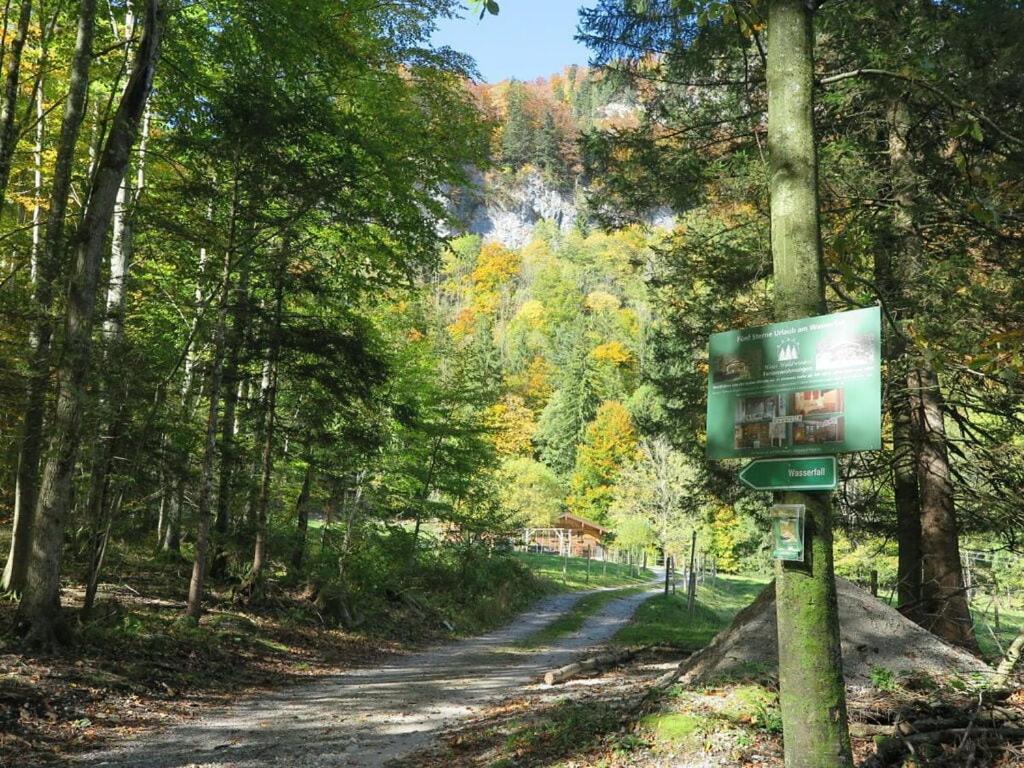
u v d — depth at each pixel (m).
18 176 17.44
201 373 15.92
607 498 64.88
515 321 115.56
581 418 74.25
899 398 11.77
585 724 6.98
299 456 19.05
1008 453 11.52
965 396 11.46
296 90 15.20
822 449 4.28
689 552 40.59
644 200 13.61
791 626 4.40
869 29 10.20
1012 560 13.95
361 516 23.06
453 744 7.43
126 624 11.66
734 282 13.47
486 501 30.61
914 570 12.08
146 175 16.41
